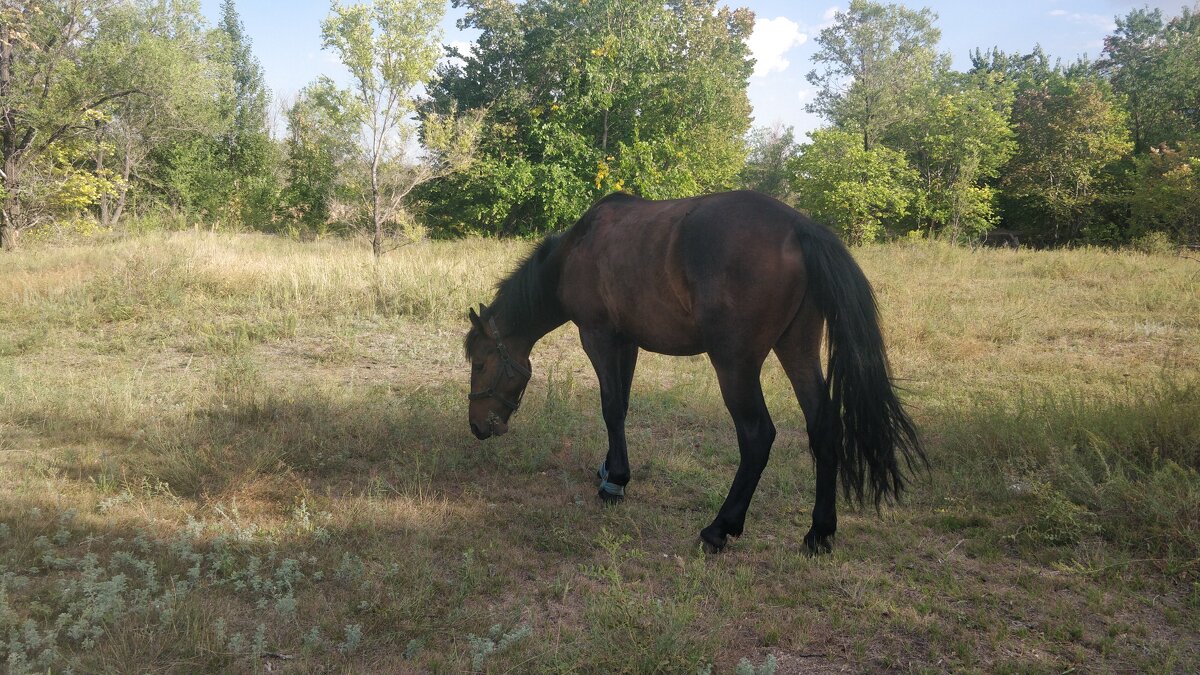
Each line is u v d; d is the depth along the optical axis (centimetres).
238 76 3912
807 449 522
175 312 940
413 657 271
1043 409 522
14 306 943
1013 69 5906
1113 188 3119
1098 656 276
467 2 2497
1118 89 3872
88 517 379
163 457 462
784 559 356
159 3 2231
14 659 242
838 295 328
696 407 618
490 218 2278
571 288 429
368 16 1602
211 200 2717
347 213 2089
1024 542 372
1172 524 357
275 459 471
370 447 509
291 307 984
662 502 439
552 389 651
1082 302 1038
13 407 557
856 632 293
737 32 3725
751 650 283
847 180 2547
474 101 2478
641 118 2302
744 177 5234
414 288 1021
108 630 275
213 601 302
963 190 2730
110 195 2208
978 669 268
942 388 661
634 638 270
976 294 1122
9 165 1838
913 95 3528
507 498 441
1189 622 295
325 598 315
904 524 400
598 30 2328
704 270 350
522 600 315
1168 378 605
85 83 1900
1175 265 1345
